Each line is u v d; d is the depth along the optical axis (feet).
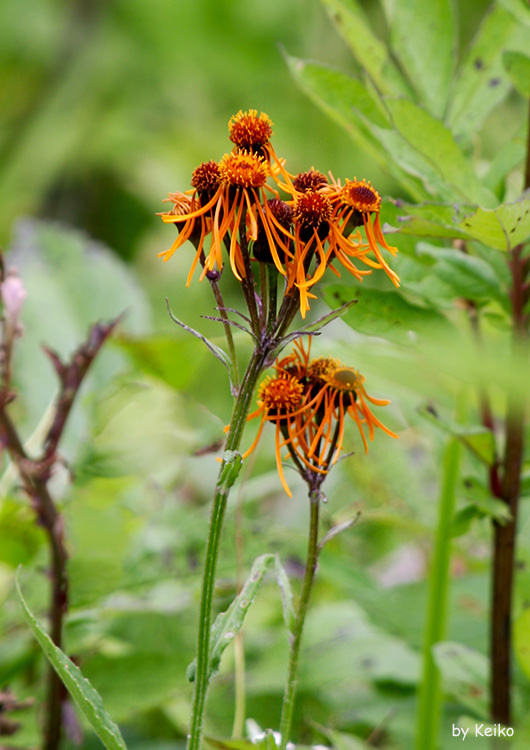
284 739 2.38
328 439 2.38
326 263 2.31
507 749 2.57
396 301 2.57
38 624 2.34
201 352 2.88
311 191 2.32
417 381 2.72
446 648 2.68
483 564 3.28
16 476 2.82
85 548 2.74
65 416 2.66
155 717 2.84
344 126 2.68
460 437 2.62
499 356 2.64
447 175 2.59
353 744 2.53
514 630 2.63
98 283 3.34
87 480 2.89
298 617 2.40
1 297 2.70
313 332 2.32
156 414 3.16
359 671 2.81
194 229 2.33
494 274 2.62
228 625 2.35
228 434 2.33
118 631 2.79
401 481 3.24
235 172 2.29
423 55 2.71
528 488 2.66
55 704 2.65
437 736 2.70
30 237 3.37
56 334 3.15
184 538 2.82
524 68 2.58
